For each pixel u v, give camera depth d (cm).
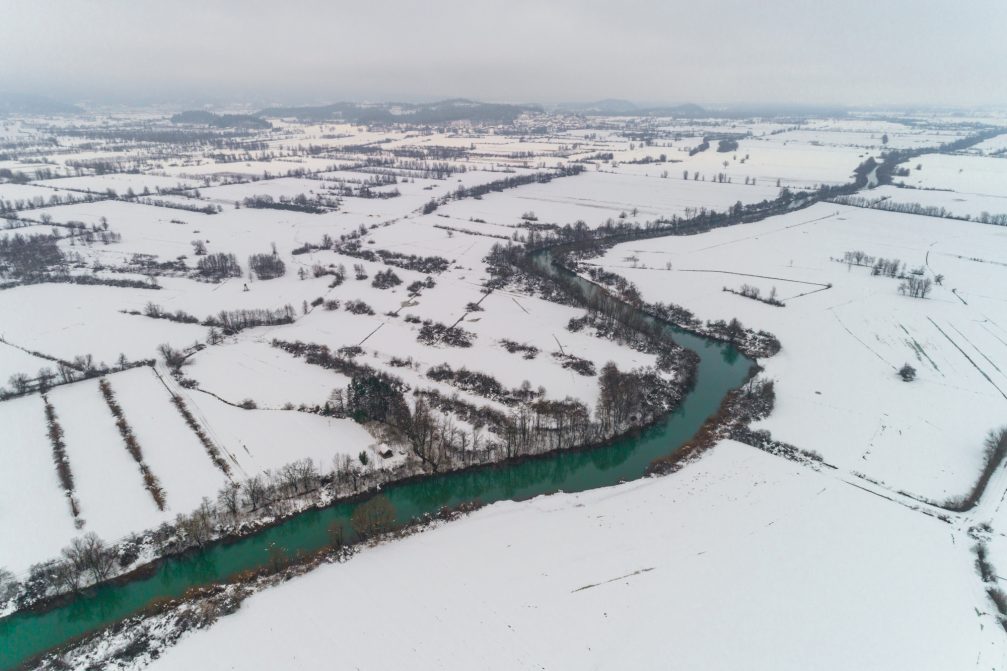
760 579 7375
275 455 9775
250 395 11562
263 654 6319
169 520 8362
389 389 11225
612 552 7831
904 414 11044
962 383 12062
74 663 6234
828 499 8856
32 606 7125
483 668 6178
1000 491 8969
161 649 6400
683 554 7794
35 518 8281
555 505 8850
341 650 6366
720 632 6638
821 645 6488
